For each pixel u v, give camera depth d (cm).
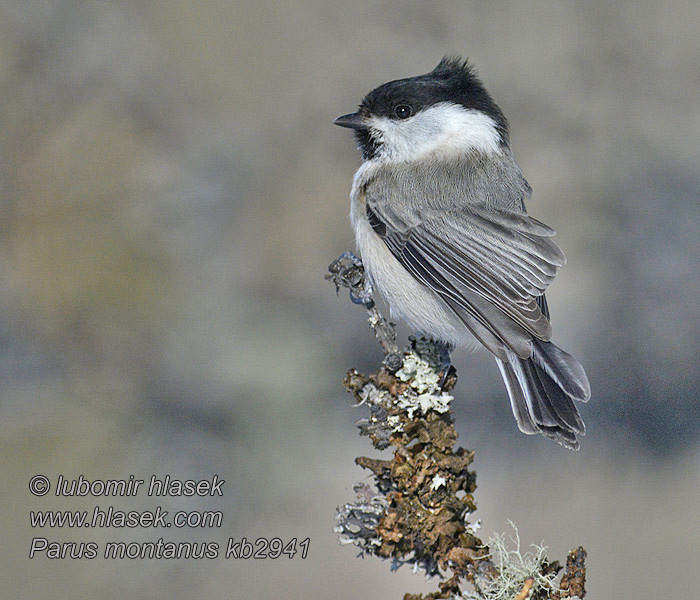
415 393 543
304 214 1469
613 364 1295
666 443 1182
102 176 1341
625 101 1554
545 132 1545
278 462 1141
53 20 1427
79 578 952
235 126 1528
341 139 1554
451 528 504
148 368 1221
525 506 1093
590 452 1176
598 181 1488
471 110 762
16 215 1270
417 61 1619
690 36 1562
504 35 1602
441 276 715
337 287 602
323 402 1222
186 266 1340
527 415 627
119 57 1467
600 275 1380
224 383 1210
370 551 512
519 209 745
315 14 1634
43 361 1206
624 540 1043
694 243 1384
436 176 742
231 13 1587
